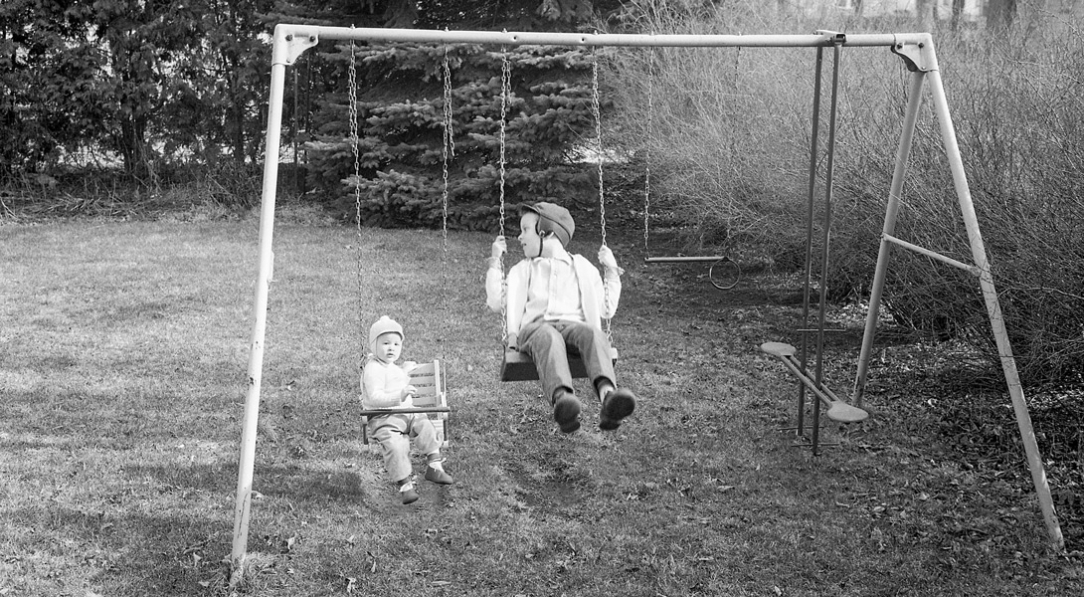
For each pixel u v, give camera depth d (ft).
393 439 18.78
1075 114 20.35
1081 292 19.90
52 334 29.48
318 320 31.53
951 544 17.81
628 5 45.85
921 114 25.41
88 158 53.93
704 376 27.30
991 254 21.39
